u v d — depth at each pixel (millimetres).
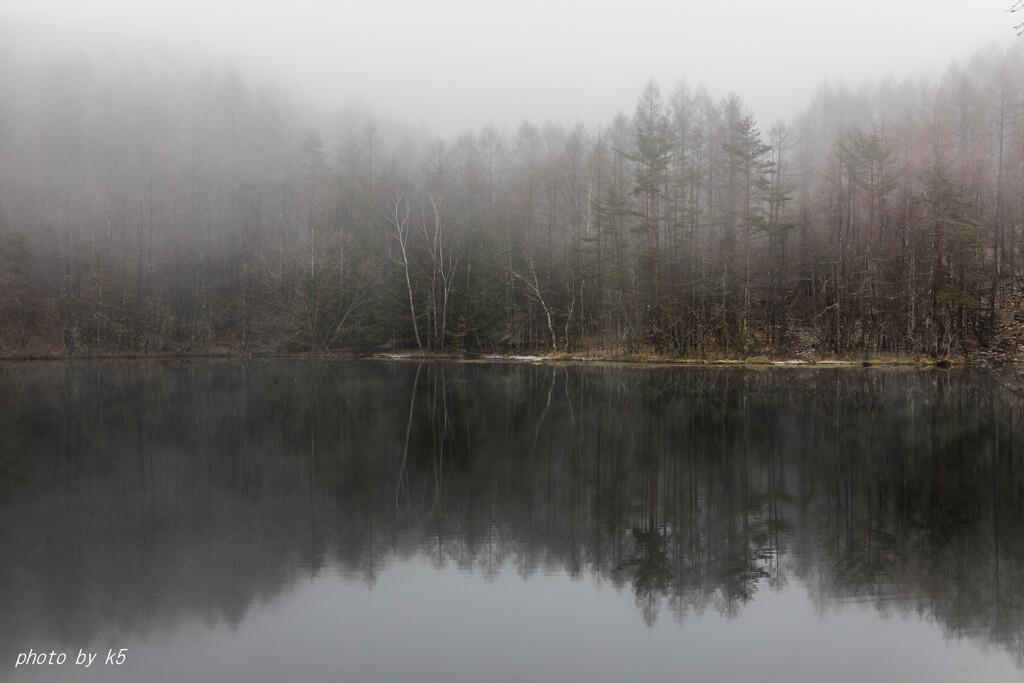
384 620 7156
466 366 44188
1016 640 6699
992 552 9219
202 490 12414
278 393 28109
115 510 11062
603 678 5945
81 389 29109
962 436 17844
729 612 7387
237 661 6254
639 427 19484
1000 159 40500
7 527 10133
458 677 5957
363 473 13844
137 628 6906
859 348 42438
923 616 7277
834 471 14039
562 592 7938
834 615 7355
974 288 41094
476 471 14078
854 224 44000
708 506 11555
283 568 8609
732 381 32656
